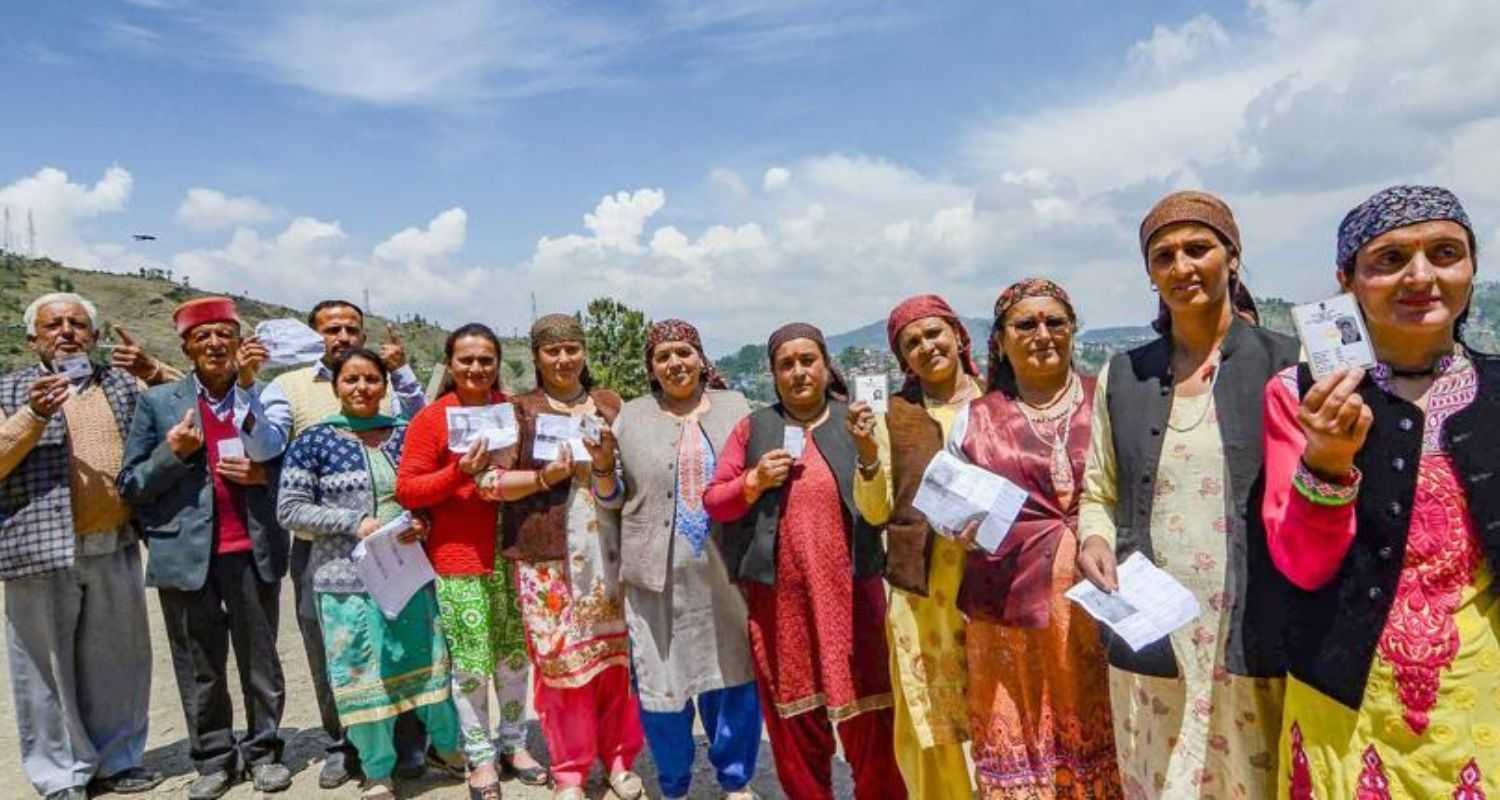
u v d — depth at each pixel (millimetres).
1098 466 2801
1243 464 2432
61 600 4574
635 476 3990
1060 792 2994
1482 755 1935
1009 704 3051
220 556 4570
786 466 3500
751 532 3688
